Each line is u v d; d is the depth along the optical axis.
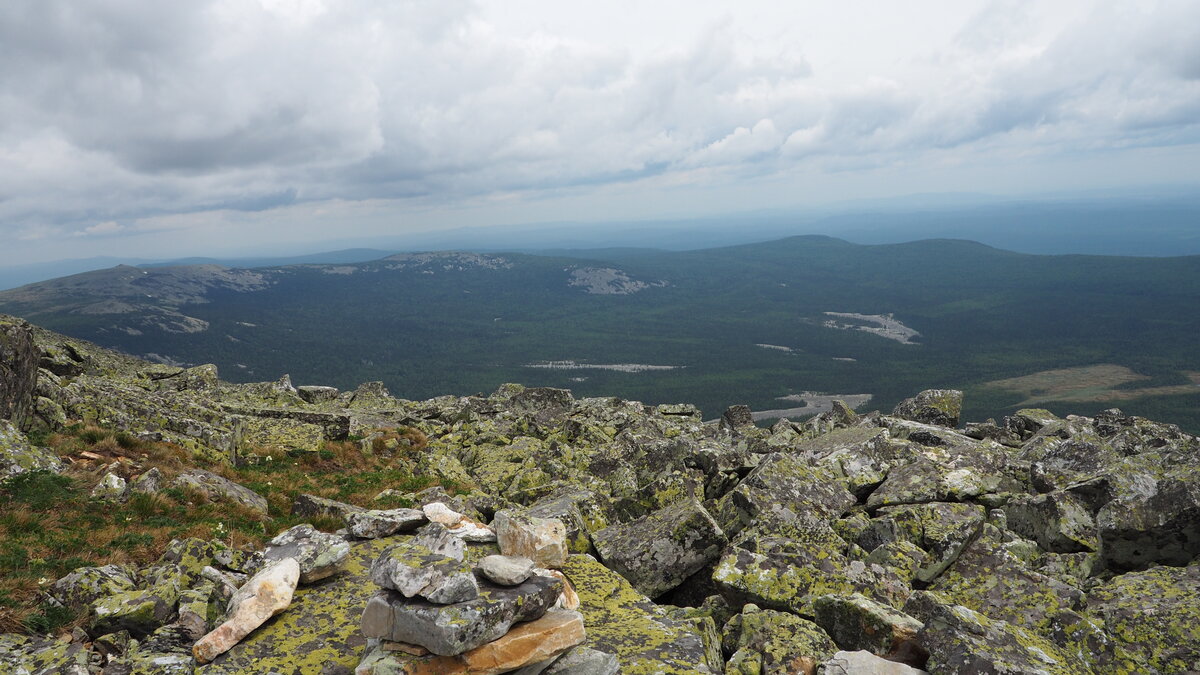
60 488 18.25
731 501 20.00
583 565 14.00
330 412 37.16
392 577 9.52
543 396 49.00
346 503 23.45
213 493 20.78
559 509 18.81
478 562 9.98
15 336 23.66
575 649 9.86
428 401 56.69
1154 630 11.99
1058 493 17.58
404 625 9.22
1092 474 18.47
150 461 23.50
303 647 10.64
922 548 16.39
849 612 12.30
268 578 11.68
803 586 13.98
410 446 38.84
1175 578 13.72
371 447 35.81
